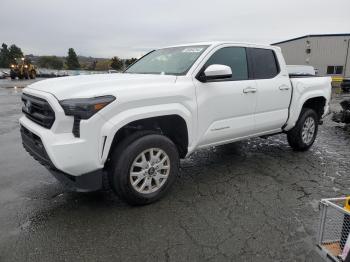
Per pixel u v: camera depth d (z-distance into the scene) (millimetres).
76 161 3014
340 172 4746
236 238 2955
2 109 11578
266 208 3549
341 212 2217
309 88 5461
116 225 3152
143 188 3473
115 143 3459
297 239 2949
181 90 3678
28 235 2979
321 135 7500
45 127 3211
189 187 4105
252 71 4633
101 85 3287
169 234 3008
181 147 3971
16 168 4824
